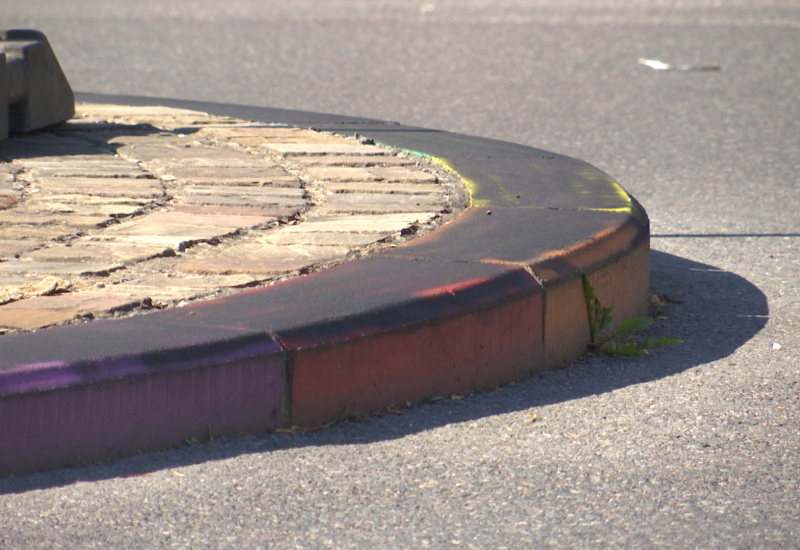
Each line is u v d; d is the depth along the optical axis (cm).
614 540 589
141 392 669
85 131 1568
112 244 953
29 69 1499
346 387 744
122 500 620
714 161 1889
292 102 2525
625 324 939
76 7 4888
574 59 3225
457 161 1327
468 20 4288
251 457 679
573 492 645
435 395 794
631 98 2573
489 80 2841
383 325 759
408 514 614
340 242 952
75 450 654
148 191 1177
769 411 781
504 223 1007
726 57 3250
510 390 824
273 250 930
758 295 1115
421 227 1013
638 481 661
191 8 4844
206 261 898
